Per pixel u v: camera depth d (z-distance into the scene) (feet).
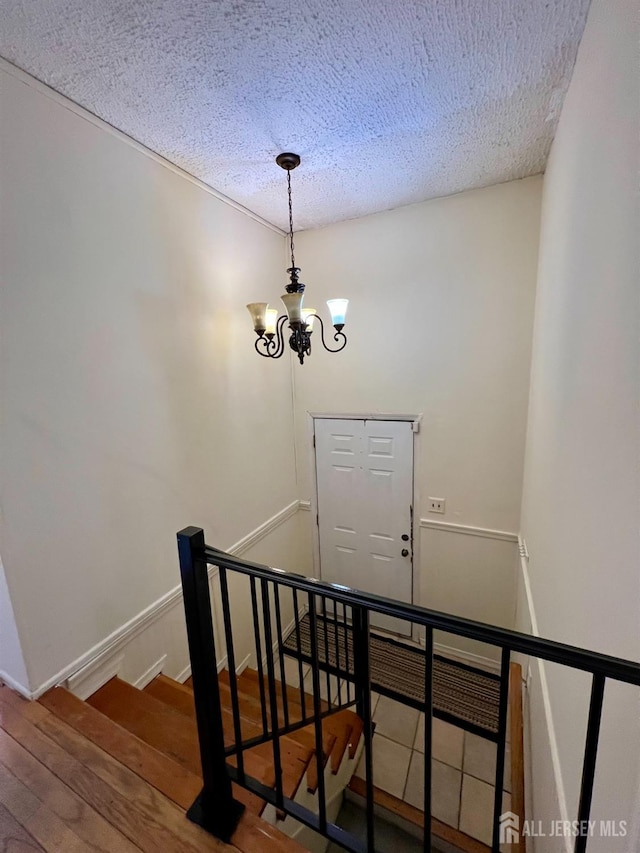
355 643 3.41
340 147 6.37
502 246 8.10
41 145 4.75
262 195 8.05
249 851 3.46
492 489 9.10
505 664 2.41
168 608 6.96
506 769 7.60
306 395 10.93
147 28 3.98
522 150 6.61
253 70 4.65
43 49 4.21
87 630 5.64
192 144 6.14
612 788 2.62
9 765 4.31
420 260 8.93
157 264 6.50
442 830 6.66
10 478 4.66
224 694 7.64
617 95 2.96
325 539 11.55
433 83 4.94
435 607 10.36
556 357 5.38
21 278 4.63
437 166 7.12
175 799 3.91
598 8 3.54
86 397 5.46
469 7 3.90
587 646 3.27
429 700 2.75
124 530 6.13
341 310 6.92
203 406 7.68
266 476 9.97
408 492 10.11
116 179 5.73
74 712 4.92
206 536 7.93
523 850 5.71
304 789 5.33
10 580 4.75
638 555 2.36
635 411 2.47
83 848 3.51
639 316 2.44
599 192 3.41
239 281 8.54
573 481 4.08
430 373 9.30
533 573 6.51
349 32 4.14
